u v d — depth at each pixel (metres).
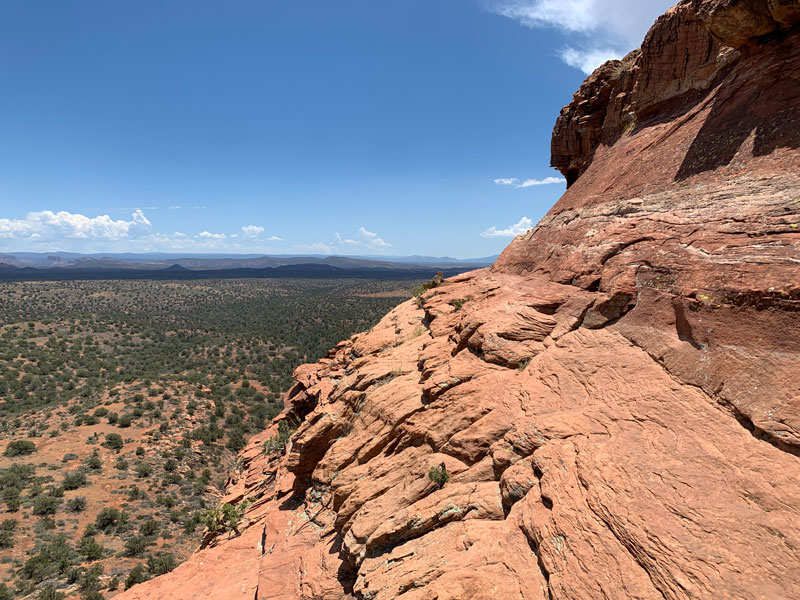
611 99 25.61
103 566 50.56
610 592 6.20
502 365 14.12
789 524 5.79
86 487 70.56
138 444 88.06
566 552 7.12
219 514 23.52
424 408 14.41
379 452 15.07
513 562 7.82
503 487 9.66
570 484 8.17
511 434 10.63
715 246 10.43
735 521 6.14
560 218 22.16
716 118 15.78
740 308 8.65
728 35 14.53
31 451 81.75
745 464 6.91
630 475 7.61
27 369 142.12
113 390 120.38
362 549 10.95
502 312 16.17
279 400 134.25
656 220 13.72
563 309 14.40
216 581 15.99
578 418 9.77
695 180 14.73
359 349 25.95
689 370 9.17
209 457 89.81
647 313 11.23
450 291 26.53
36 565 48.16
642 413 8.96
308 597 11.58
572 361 11.88
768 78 13.96
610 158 23.09
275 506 20.98
